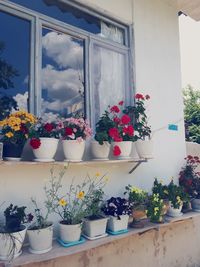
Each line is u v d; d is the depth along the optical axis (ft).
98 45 8.83
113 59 9.18
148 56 10.05
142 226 7.80
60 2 8.07
